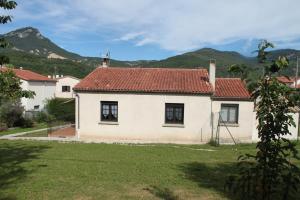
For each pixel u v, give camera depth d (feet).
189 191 32.09
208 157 54.34
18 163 45.52
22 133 95.91
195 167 44.55
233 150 65.00
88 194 31.07
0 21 29.91
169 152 59.36
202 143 78.89
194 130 80.18
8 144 68.59
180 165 45.91
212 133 79.82
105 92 81.56
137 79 86.43
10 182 34.99
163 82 84.23
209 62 83.20
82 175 38.50
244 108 78.95
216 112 79.61
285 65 18.95
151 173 40.22
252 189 21.35
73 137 84.79
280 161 19.54
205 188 33.19
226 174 40.16
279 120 19.04
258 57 19.74
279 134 19.36
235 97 78.54
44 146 65.31
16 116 113.19
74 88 81.92
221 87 84.33
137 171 41.19
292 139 69.97
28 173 39.22
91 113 82.48
